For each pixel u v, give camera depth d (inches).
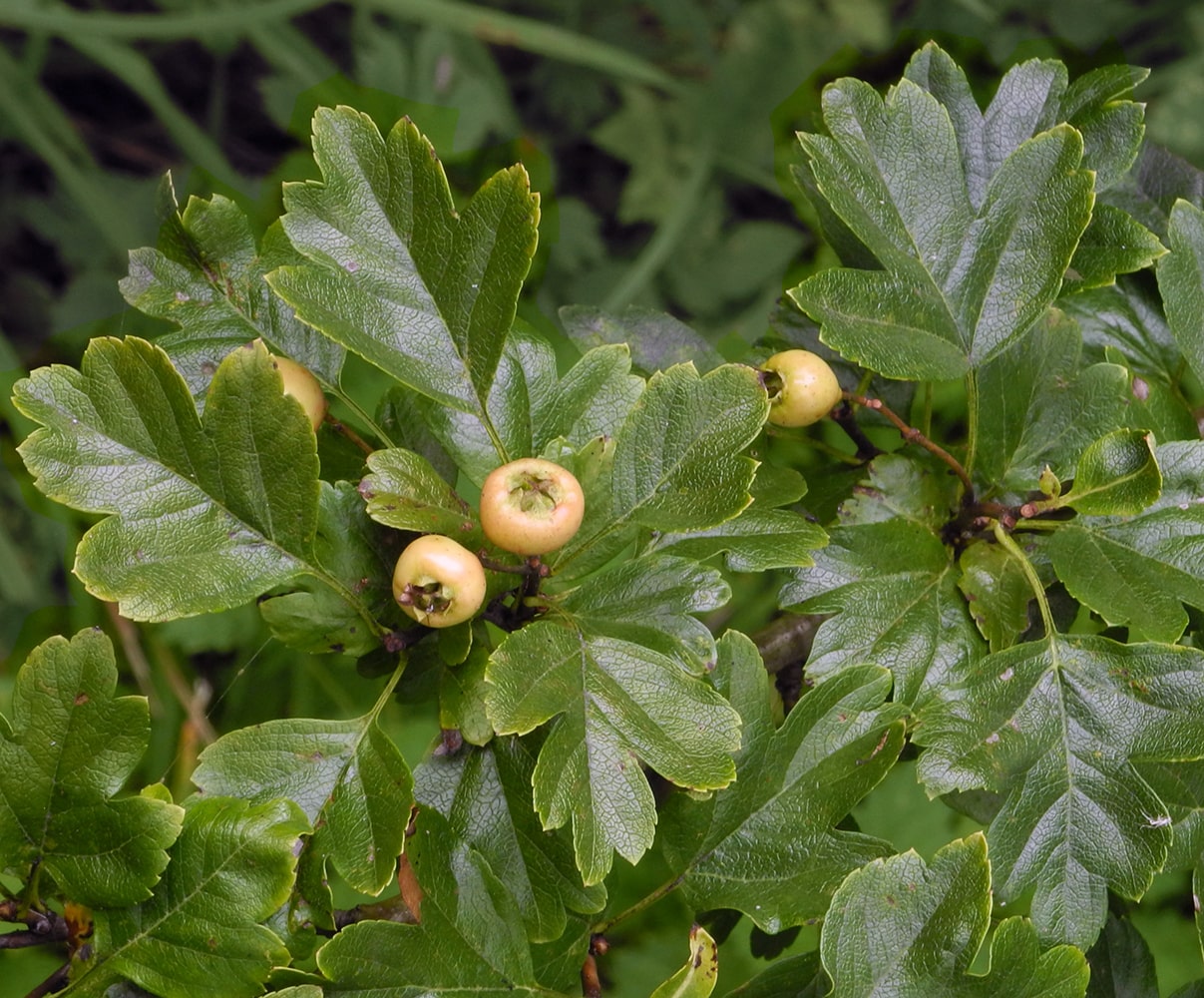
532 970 14.3
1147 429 15.4
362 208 14.4
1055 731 14.7
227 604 14.0
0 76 28.2
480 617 14.4
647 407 14.3
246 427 14.0
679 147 31.4
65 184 28.4
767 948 16.4
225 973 13.8
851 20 31.1
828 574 15.2
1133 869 14.5
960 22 30.7
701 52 32.5
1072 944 14.4
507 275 14.3
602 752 13.9
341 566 14.4
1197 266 15.9
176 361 15.1
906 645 15.1
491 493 14.0
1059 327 15.8
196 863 13.8
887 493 15.6
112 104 32.6
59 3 28.7
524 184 14.2
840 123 15.3
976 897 14.1
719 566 18.9
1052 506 15.1
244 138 32.7
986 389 15.7
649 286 30.8
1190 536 15.0
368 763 14.2
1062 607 15.9
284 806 13.9
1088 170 15.2
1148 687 14.7
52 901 14.4
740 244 31.0
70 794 13.9
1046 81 15.9
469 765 14.5
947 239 15.3
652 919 20.5
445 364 14.4
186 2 29.6
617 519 14.3
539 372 14.9
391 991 14.0
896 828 21.2
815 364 15.5
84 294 29.6
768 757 14.8
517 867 14.4
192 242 15.3
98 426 13.9
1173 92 28.6
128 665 22.2
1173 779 14.9
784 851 14.6
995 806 16.1
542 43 28.1
